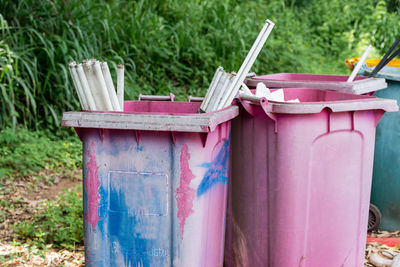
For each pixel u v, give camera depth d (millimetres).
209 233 3230
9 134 6570
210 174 3148
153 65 9203
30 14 7574
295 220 3402
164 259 3109
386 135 4645
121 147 3053
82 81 3229
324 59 13039
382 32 14328
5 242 4379
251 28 11391
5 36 7328
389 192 4742
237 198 3693
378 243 4398
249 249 3646
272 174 3383
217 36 10172
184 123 2910
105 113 3002
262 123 3379
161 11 10430
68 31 7754
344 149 3422
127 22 9242
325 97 4004
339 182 3449
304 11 14953
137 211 3090
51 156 6695
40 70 7430
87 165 3105
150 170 3047
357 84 4070
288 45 11953
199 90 9164
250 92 3711
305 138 3307
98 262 3160
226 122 3355
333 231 3500
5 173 6008
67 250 4262
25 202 5375
